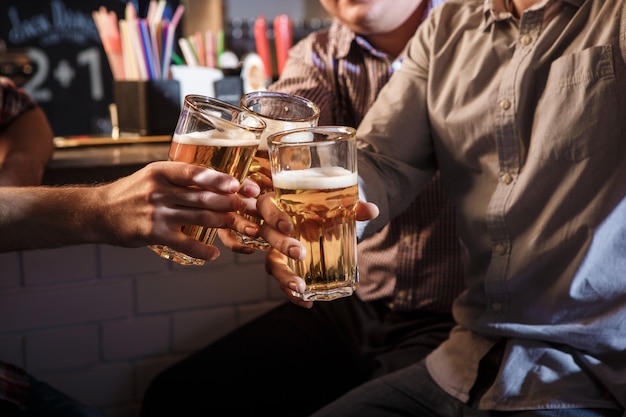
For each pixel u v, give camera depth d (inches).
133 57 83.6
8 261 78.3
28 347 80.2
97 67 138.5
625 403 47.9
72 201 45.9
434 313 71.2
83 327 81.7
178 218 41.3
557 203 51.0
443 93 58.3
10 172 66.7
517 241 53.1
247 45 128.9
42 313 80.1
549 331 51.1
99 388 83.1
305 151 40.3
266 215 42.5
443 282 70.2
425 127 60.4
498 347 54.1
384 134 59.5
